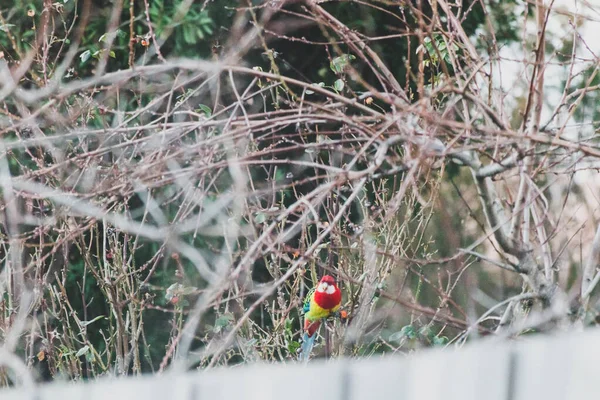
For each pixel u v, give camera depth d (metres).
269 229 5.18
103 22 14.02
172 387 3.36
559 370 3.06
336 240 9.79
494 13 15.70
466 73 8.47
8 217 8.28
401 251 10.56
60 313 10.59
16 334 6.10
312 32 15.98
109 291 9.91
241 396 3.29
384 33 16.06
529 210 7.41
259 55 16.05
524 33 7.30
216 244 14.23
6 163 7.06
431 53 7.84
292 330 11.91
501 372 3.14
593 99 12.98
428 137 5.70
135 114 6.75
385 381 3.22
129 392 3.41
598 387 2.98
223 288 4.94
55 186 8.45
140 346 15.13
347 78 15.79
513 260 7.32
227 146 6.44
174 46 14.92
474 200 17.72
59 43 13.52
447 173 17.78
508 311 7.30
